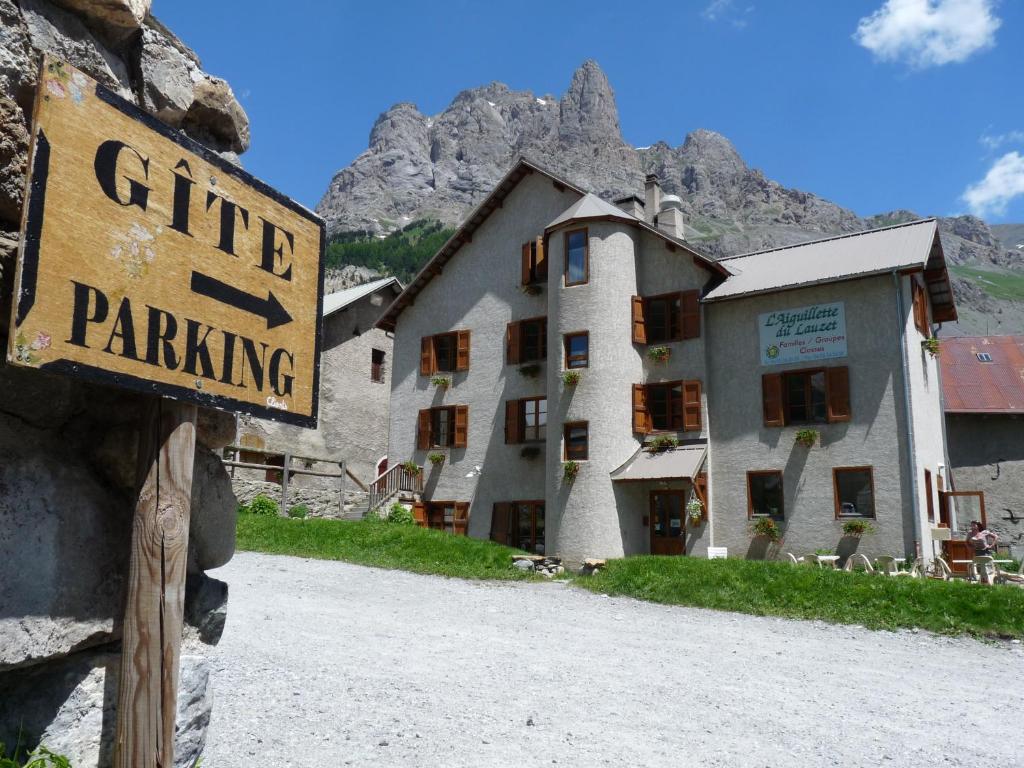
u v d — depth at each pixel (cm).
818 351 2170
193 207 348
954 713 781
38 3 324
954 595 1367
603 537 2244
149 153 330
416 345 2892
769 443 2197
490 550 1933
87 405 346
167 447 325
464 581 1659
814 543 2094
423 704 678
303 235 412
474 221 2822
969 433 3016
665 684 827
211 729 557
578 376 2348
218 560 404
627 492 2297
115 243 311
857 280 2136
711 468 2259
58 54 329
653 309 2442
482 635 1070
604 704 725
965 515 2945
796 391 2212
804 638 1188
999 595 1350
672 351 2364
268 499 2389
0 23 304
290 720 598
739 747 619
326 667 793
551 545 2311
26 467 305
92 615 322
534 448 2522
